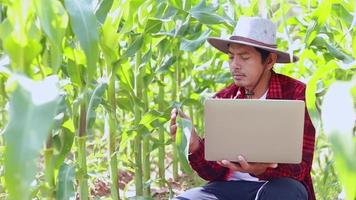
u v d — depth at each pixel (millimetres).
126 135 3041
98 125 4504
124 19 2963
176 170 4578
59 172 2363
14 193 1287
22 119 1304
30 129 1291
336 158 1302
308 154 2592
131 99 3277
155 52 3910
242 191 2723
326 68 2082
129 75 3242
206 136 2398
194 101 3273
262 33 2635
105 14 2527
